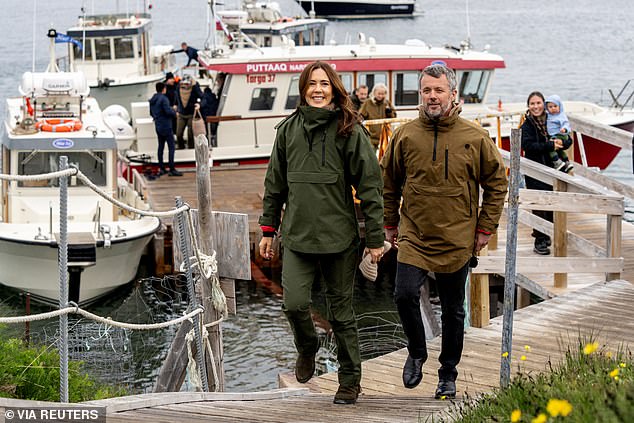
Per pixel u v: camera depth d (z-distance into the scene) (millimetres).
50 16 88500
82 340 11820
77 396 7551
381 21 89062
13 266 17125
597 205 10766
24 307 17422
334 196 6344
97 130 17984
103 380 11344
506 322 6355
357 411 6395
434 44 69375
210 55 24094
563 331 9250
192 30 75125
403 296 6676
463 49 24766
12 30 77000
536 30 80188
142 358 13219
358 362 6746
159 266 18594
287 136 6426
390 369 8648
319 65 6297
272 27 28359
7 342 7734
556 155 12359
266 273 18766
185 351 8531
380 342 14531
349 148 6297
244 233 8453
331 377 8688
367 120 17359
